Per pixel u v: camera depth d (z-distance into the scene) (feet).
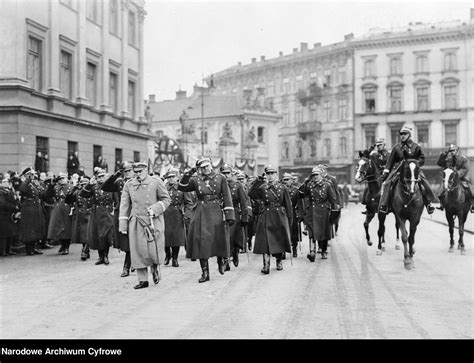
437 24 209.36
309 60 228.63
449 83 202.08
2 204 44.83
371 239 59.77
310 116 229.45
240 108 214.69
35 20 73.56
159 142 132.36
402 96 208.64
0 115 68.33
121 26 106.52
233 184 39.01
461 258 43.16
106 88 97.86
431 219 96.43
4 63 68.44
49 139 76.02
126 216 31.68
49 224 47.47
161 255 31.63
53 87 78.02
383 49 209.97
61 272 36.99
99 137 93.09
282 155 240.94
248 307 25.95
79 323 23.06
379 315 24.35
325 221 42.16
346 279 33.76
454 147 47.80
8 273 36.52
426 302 27.07
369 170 47.57
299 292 29.58
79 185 44.60
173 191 40.45
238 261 41.83
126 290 30.48
